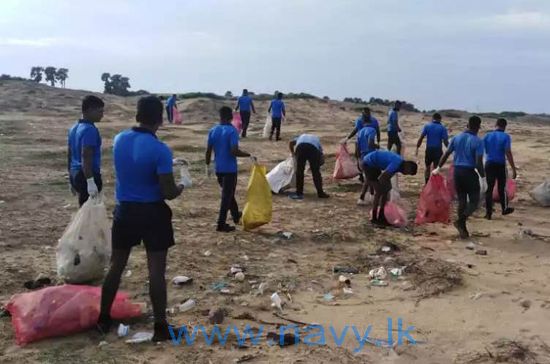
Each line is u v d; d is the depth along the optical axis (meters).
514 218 10.91
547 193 11.95
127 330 5.48
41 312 5.31
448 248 8.72
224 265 7.59
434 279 7.15
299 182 12.21
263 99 48.62
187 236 8.88
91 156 6.75
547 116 50.09
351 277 7.30
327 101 46.53
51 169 15.10
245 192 12.78
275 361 5.03
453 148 9.47
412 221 10.36
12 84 52.62
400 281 7.17
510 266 7.89
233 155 9.09
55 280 6.78
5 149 18.34
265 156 18.62
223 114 9.15
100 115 6.97
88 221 6.53
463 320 6.05
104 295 5.39
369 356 5.21
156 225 5.25
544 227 10.25
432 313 6.22
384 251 8.39
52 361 4.90
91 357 4.99
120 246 5.38
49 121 29.45
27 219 9.66
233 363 4.96
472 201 9.26
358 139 12.06
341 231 9.32
